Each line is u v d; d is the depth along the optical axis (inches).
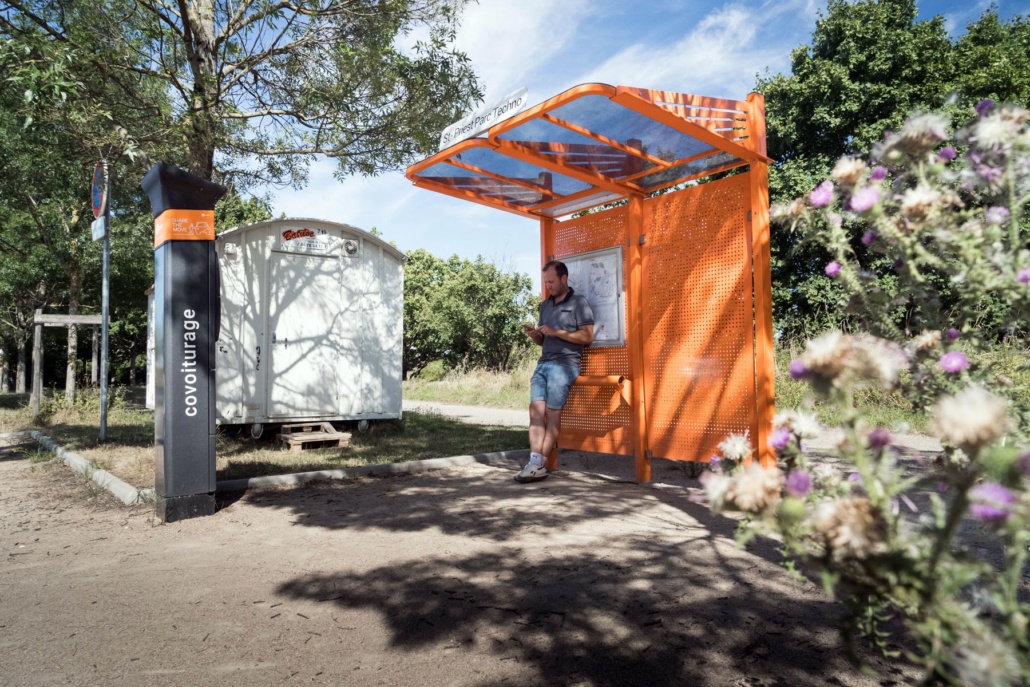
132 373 1501.0
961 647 32.0
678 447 217.9
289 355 364.2
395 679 85.1
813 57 792.9
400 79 341.4
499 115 185.8
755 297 191.2
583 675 84.9
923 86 711.1
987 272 45.1
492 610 108.6
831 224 54.1
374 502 199.6
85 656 93.6
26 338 1143.0
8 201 504.4
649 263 230.2
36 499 213.5
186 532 167.5
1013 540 36.8
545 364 239.0
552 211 268.4
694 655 89.8
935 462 52.0
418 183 239.1
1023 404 52.4
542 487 221.9
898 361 40.9
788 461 45.5
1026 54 802.2
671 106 174.6
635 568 129.4
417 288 1489.9
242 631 102.0
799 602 108.7
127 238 631.8
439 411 593.0
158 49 303.4
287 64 335.3
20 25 266.7
